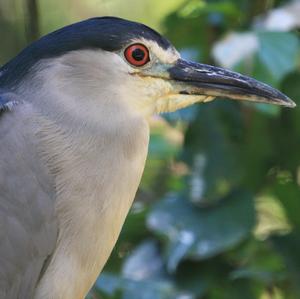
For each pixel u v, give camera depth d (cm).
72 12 1307
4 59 1219
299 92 1058
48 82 828
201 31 1110
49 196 814
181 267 1038
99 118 833
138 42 838
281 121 1074
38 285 816
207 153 1058
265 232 1092
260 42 1001
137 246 1070
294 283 1019
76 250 823
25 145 815
